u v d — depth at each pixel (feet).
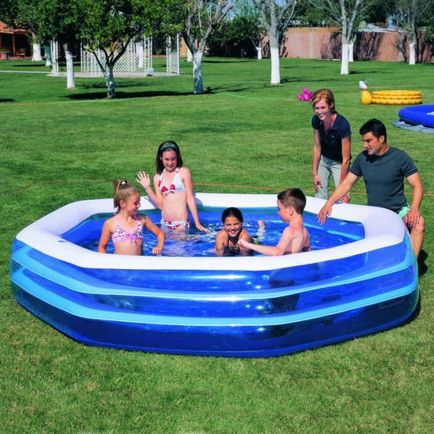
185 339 14.40
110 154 39.50
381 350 14.73
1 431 11.79
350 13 171.01
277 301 14.43
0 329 16.03
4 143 43.21
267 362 14.28
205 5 81.76
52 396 12.97
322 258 15.16
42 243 16.67
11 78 113.70
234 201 23.53
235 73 125.90
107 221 18.16
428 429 11.80
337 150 22.16
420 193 18.54
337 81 98.58
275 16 93.25
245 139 44.32
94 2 70.54
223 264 14.73
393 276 15.71
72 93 84.69
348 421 12.05
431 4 177.06
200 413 12.35
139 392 13.10
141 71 132.26
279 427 11.89
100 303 14.96
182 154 39.24
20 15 141.79
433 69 138.10
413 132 46.83
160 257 15.19
